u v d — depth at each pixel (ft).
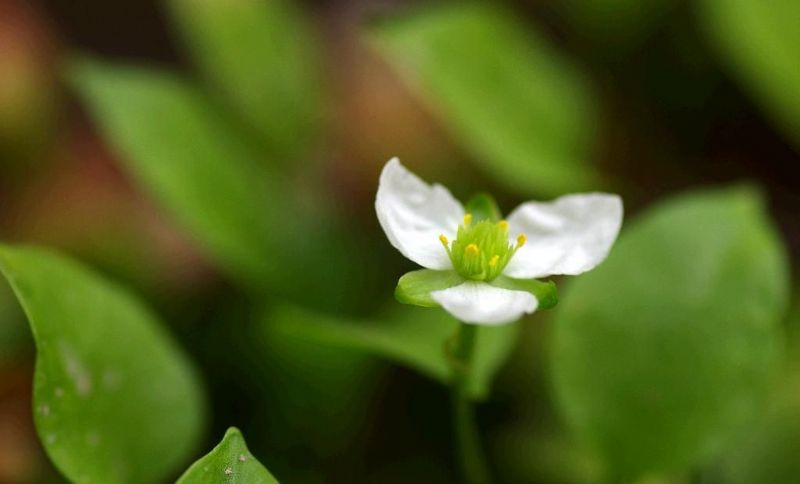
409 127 0.79
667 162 0.82
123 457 0.55
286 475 0.68
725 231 0.58
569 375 0.58
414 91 0.80
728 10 0.70
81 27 0.92
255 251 0.66
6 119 0.79
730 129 0.83
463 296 0.52
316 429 0.68
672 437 0.58
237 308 0.71
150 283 0.72
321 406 0.68
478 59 0.68
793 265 0.75
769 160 0.81
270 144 0.71
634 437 0.58
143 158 0.64
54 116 0.82
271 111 0.71
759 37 0.69
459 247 0.53
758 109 0.82
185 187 0.64
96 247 0.74
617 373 0.58
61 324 0.55
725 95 0.83
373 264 0.73
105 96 0.65
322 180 0.74
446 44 0.68
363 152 0.78
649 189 0.80
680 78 0.84
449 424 0.70
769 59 0.69
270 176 0.68
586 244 0.54
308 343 0.68
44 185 0.77
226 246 0.65
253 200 0.67
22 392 0.69
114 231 0.74
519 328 0.70
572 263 0.53
